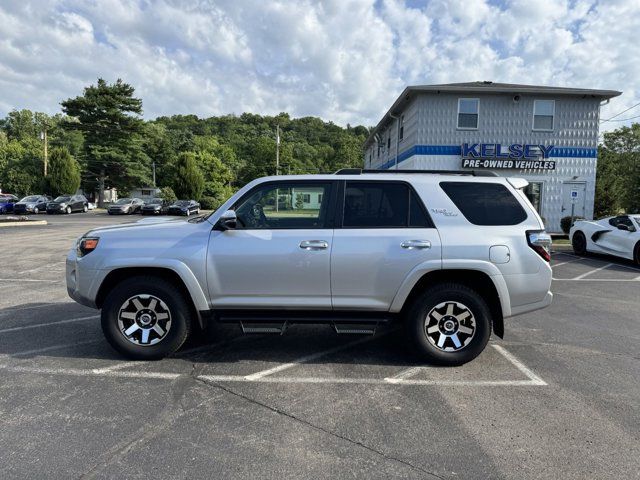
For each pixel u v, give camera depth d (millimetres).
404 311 4387
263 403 3555
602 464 2758
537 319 6273
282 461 2758
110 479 2553
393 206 4340
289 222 4359
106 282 4391
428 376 4145
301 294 4238
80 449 2855
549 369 4359
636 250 11172
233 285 4227
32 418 3252
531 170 19938
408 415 3379
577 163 20000
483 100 19766
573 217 18234
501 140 19906
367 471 2666
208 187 58594
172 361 4441
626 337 5453
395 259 4160
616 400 3676
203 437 3023
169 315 4336
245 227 4352
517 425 3240
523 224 4332
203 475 2602
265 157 72500
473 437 3070
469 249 4172
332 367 4352
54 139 71500
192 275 4195
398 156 23609
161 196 47469
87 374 4078
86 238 4375
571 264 11664
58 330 5402
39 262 10828
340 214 4309
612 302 7336
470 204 4352
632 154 43969
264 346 4949
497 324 4395
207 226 4344
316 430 3141
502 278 4203
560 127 19859
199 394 3701
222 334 5371
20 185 54438
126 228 4461
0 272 9492
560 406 3555
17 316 6012
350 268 4168
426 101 19781
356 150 90500
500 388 3893
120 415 3316
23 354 4578
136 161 53969
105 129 51531
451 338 4344
